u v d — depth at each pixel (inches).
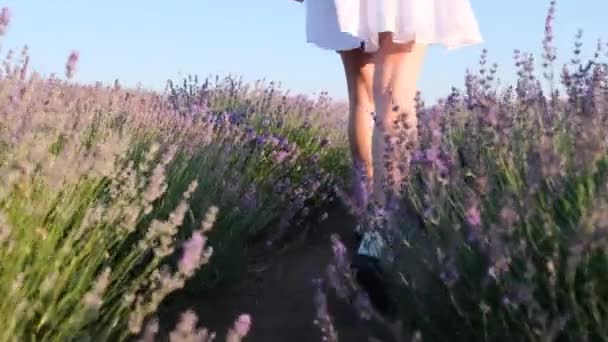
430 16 112.3
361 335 104.1
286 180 176.4
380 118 109.5
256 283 135.8
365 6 112.7
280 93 276.8
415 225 97.0
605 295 71.6
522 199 80.3
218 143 166.6
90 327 87.1
